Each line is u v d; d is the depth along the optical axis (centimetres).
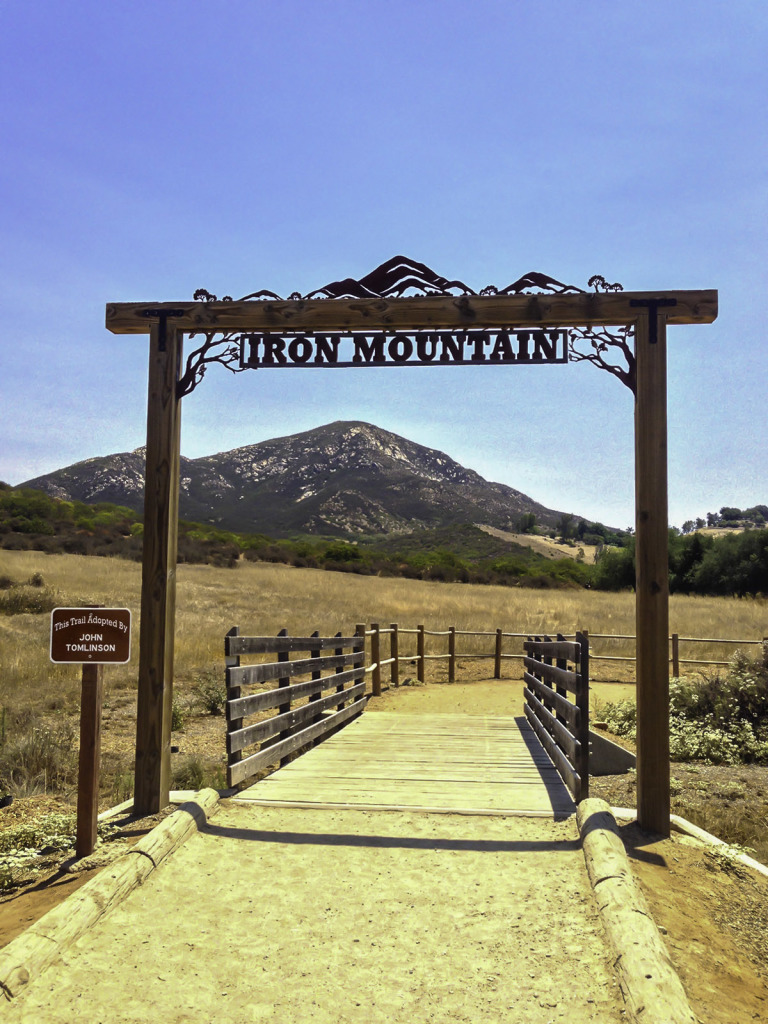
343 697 1018
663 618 561
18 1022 319
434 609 2931
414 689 1484
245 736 653
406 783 675
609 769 855
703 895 452
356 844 514
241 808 590
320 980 354
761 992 355
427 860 488
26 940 362
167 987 348
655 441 575
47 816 569
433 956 374
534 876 461
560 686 753
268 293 624
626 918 377
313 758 792
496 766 748
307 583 3891
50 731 894
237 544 5806
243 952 379
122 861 453
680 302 582
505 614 2792
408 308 603
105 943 384
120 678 1308
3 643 1502
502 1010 329
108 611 508
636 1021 310
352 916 414
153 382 616
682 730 977
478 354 615
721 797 742
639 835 540
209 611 2481
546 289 600
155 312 618
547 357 609
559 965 362
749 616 2664
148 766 586
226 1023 323
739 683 1047
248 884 454
